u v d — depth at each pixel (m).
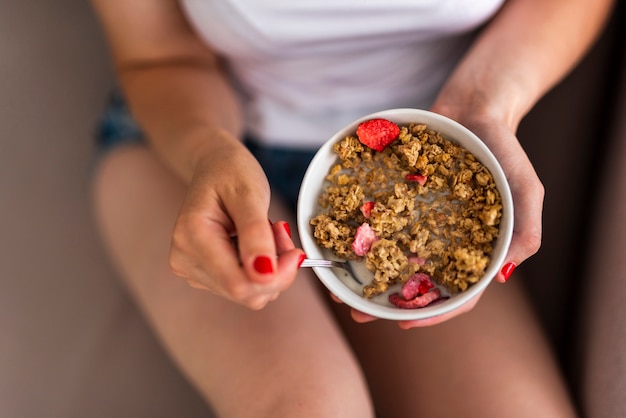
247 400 0.69
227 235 0.57
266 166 0.86
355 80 0.81
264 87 0.84
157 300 0.77
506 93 0.69
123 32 0.83
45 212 0.99
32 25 1.04
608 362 0.67
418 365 0.74
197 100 0.78
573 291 0.79
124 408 0.87
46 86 1.03
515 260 0.61
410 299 0.57
